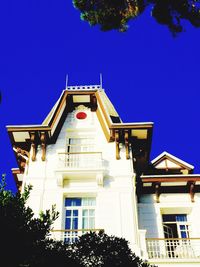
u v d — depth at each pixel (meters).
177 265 13.96
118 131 17.91
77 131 18.81
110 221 15.14
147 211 16.83
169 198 17.28
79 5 11.75
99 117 19.22
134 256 8.57
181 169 18.58
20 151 18.09
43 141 17.77
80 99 19.89
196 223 16.48
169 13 11.22
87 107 19.92
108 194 16.02
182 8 11.05
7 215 7.99
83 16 11.91
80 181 16.53
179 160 18.73
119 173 16.73
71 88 20.12
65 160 17.14
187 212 17.09
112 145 17.92
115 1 11.52
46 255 7.68
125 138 17.80
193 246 15.48
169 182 17.23
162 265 13.95
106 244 8.50
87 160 17.09
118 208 15.52
